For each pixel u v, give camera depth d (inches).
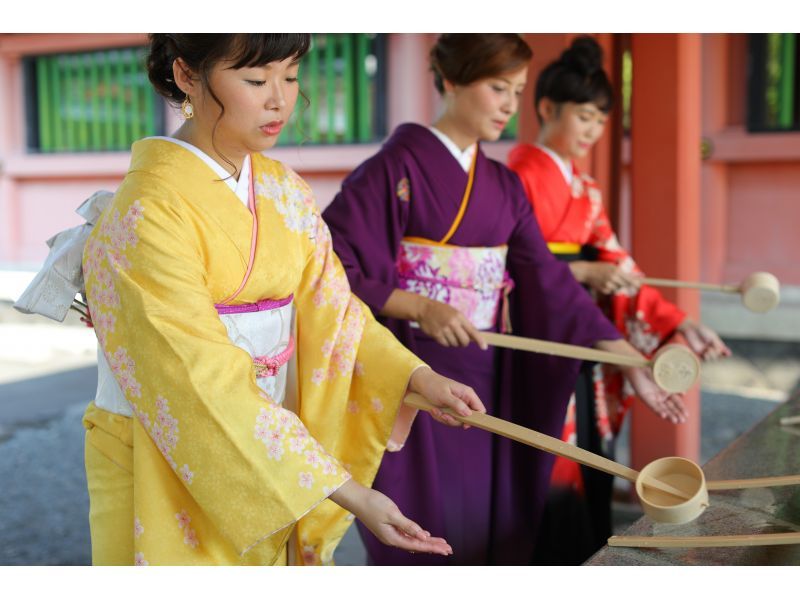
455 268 96.1
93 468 64.7
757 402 223.1
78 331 327.0
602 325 101.3
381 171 94.1
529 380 103.3
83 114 404.5
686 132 138.9
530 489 102.9
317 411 72.6
